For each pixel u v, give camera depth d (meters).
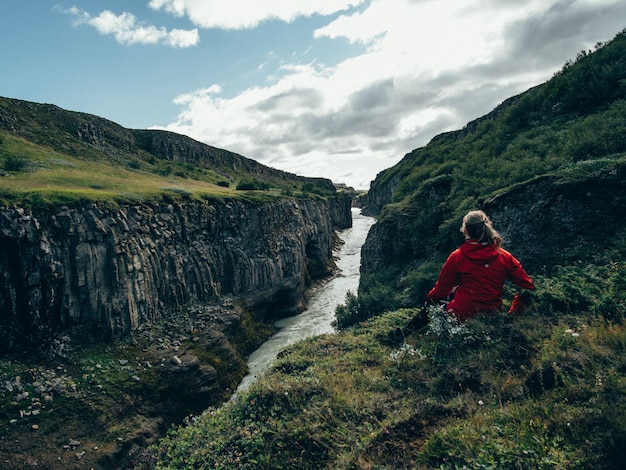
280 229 43.94
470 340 5.19
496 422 3.70
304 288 46.03
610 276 7.59
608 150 15.54
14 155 38.66
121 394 20.12
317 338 9.02
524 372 4.38
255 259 37.75
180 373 22.55
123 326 24.06
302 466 4.24
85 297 23.14
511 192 15.22
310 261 53.41
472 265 5.31
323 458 4.25
